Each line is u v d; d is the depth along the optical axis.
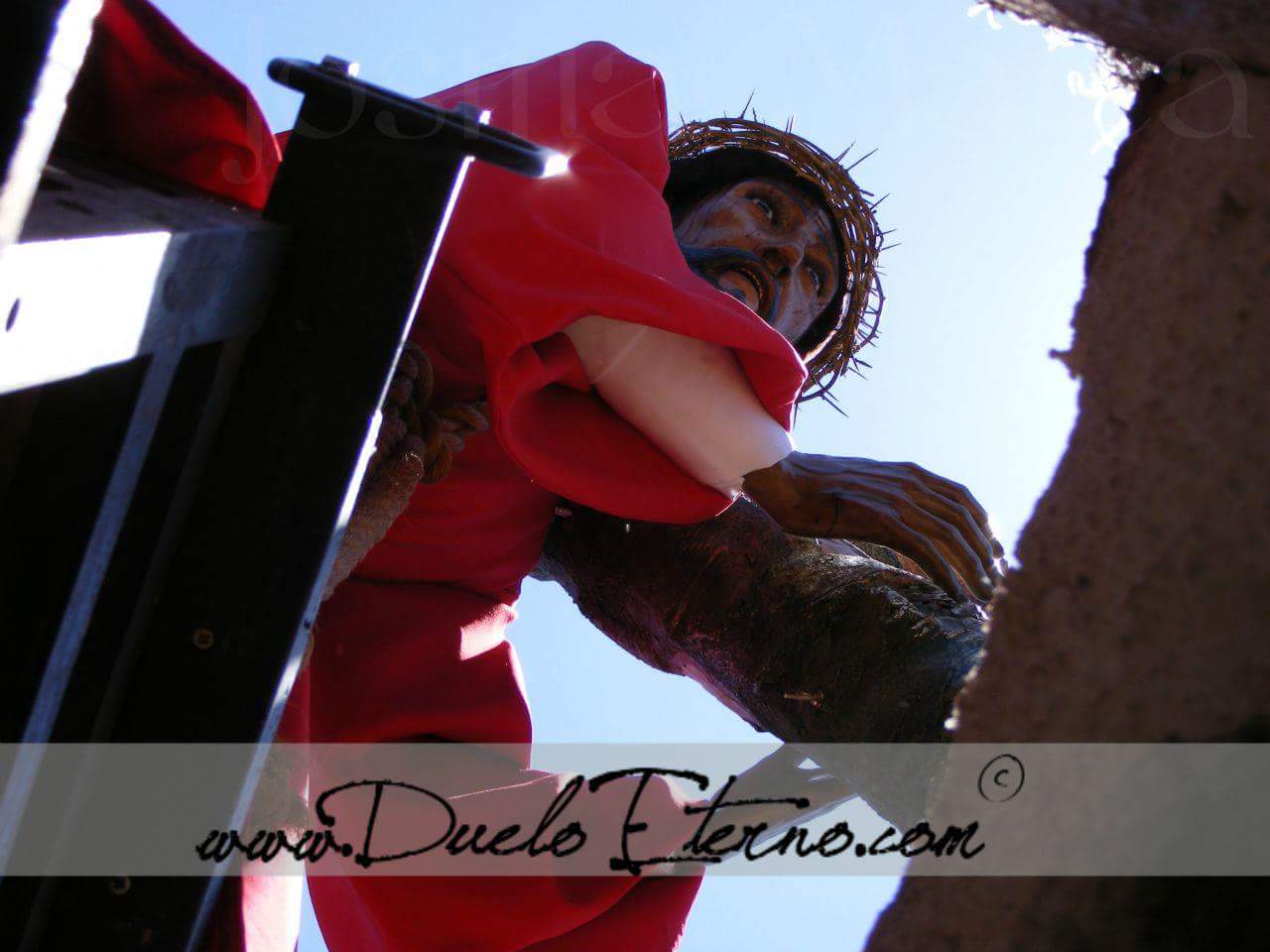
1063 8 1.35
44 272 1.19
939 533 2.69
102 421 1.46
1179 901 1.27
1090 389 1.38
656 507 2.65
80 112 1.88
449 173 1.62
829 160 3.70
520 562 2.91
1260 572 1.27
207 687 1.67
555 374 2.50
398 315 1.63
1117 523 1.34
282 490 1.65
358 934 2.57
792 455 2.74
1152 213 1.36
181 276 1.41
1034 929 1.32
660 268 2.53
